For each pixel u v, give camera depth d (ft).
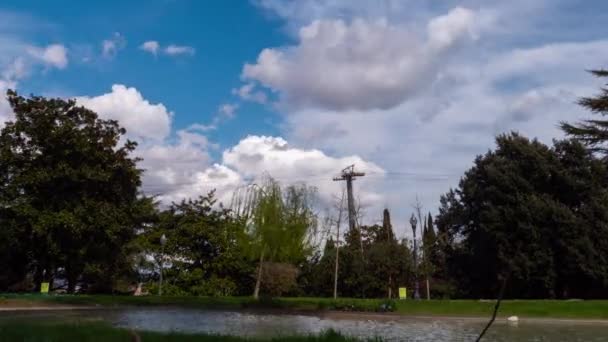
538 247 175.94
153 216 194.39
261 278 192.03
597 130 115.03
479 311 126.00
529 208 178.19
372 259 184.75
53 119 148.15
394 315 124.67
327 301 142.72
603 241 172.76
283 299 150.10
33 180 140.67
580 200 187.01
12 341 46.42
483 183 196.75
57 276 174.50
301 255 167.43
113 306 135.85
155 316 113.50
